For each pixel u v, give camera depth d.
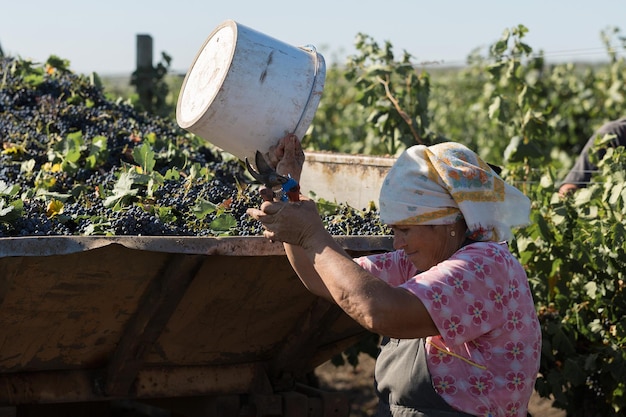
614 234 4.50
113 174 4.21
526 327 2.76
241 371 3.95
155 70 8.42
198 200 3.81
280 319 3.77
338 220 3.88
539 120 6.54
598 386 4.79
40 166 4.49
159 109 8.41
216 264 3.29
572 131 12.29
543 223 4.77
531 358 2.77
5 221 3.42
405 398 2.84
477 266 2.67
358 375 7.44
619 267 4.64
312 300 3.71
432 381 2.78
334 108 13.62
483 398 2.73
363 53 7.32
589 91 12.52
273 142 3.12
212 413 3.91
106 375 3.65
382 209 2.75
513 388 2.74
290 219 2.75
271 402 3.96
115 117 5.48
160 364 3.74
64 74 6.23
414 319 2.60
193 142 5.54
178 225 3.67
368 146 9.62
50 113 5.14
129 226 3.46
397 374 2.87
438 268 2.67
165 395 3.78
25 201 3.77
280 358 3.97
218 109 3.04
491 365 2.74
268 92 3.06
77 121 5.14
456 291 2.63
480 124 12.98
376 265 3.07
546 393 4.84
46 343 3.42
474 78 16.39
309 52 3.23
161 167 4.71
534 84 9.12
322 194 4.91
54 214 3.64
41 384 3.57
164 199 3.83
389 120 7.02
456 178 2.67
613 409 4.72
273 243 3.21
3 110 5.28
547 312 4.96
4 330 3.26
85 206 3.84
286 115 3.09
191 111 3.21
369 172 4.56
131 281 3.22
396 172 2.74
